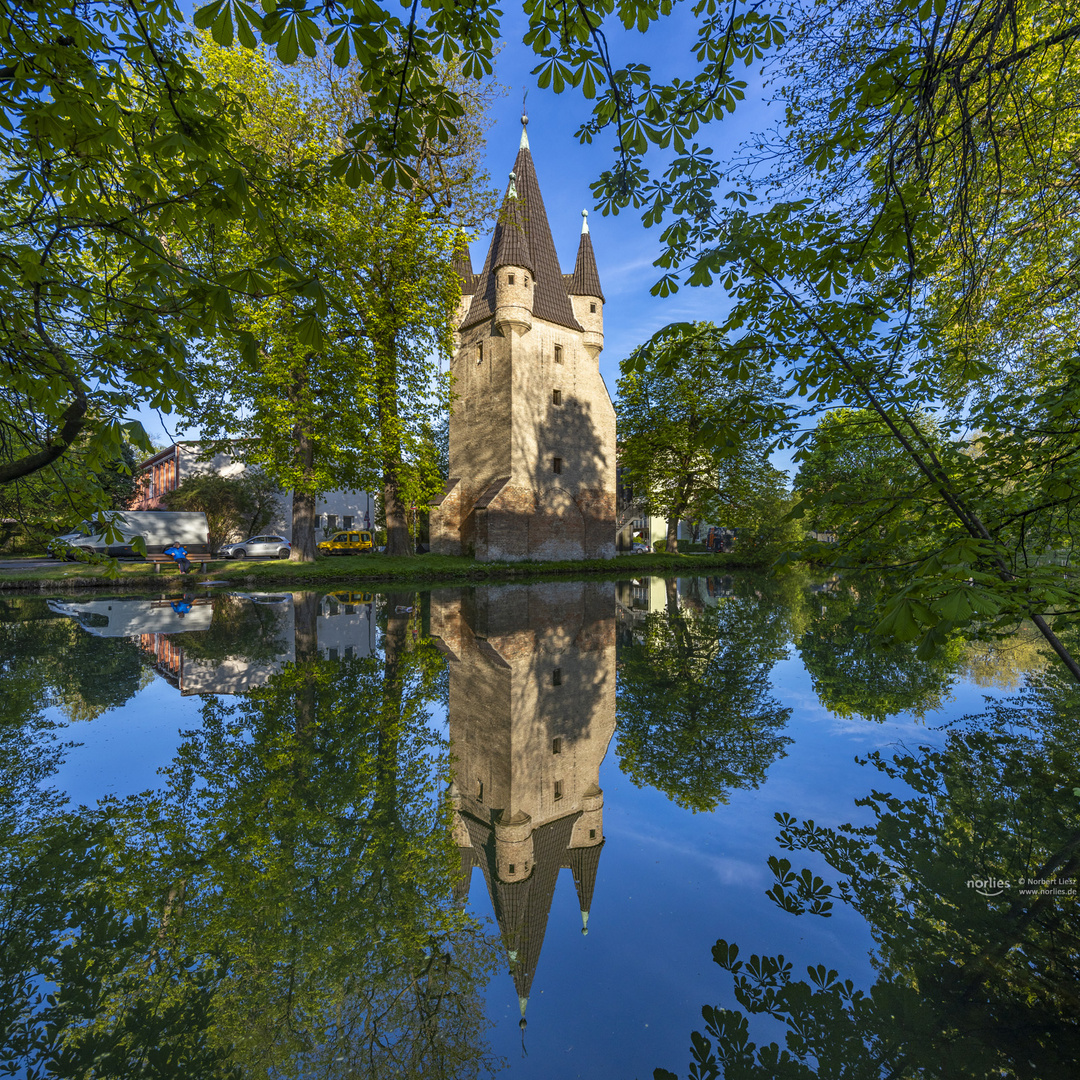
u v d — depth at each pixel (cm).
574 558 2983
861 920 223
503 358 2772
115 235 276
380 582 2055
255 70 1625
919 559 250
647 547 4816
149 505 3878
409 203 1822
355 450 1998
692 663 707
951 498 255
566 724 482
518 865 276
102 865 267
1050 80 309
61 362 303
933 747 408
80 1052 167
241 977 201
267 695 558
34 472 380
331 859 278
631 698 556
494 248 2953
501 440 2770
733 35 309
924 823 296
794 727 461
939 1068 152
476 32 275
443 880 263
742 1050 160
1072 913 220
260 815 319
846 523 306
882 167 317
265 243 295
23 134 273
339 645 822
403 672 659
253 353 233
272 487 3350
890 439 341
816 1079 148
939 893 237
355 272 1875
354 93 1769
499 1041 168
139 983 198
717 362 351
